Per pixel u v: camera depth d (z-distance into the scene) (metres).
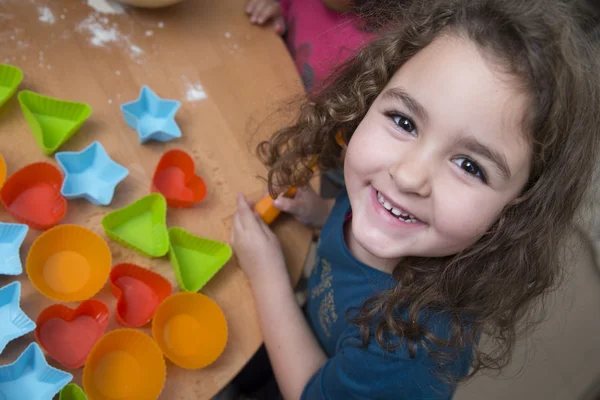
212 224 0.82
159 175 0.82
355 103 0.78
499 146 0.60
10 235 0.71
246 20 1.01
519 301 0.76
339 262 0.86
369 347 0.73
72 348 0.68
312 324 0.96
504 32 0.60
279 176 0.87
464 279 0.73
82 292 0.71
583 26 0.72
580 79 0.62
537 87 0.59
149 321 0.71
